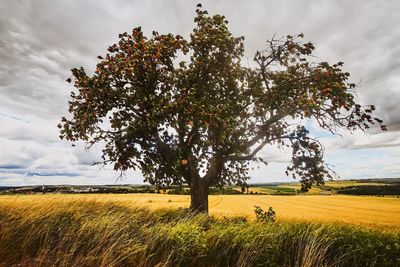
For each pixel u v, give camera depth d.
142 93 16.55
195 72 16.77
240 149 16.83
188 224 8.66
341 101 14.70
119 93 16.44
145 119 15.68
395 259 7.89
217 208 54.19
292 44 16.59
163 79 17.02
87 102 16.28
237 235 8.06
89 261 6.71
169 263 7.21
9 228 7.61
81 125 15.89
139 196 71.38
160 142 16.42
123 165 16.50
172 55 16.72
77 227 8.12
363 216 50.09
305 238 8.18
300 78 16.50
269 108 17.14
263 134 17.05
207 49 16.98
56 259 6.69
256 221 11.30
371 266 7.59
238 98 16.97
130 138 16.28
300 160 16.83
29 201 9.90
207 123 14.50
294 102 15.96
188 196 77.62
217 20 16.84
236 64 17.55
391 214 54.56
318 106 14.57
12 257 6.86
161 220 11.45
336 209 63.22
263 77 17.30
